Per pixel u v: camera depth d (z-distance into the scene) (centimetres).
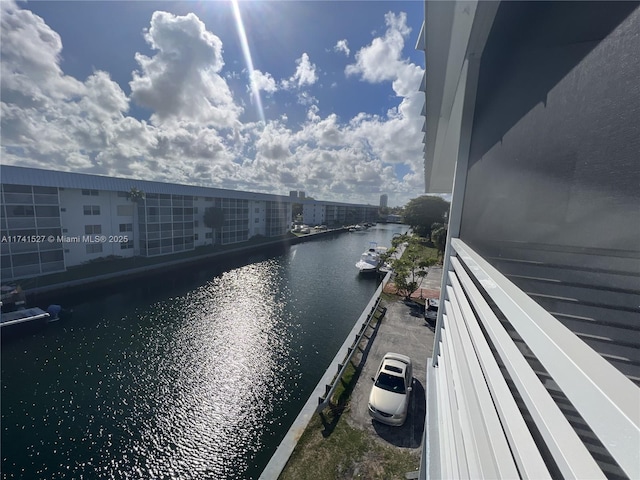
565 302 104
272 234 4338
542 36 128
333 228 6450
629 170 82
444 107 331
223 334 1375
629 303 83
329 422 714
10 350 1173
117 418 856
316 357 1197
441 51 233
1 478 682
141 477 687
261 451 755
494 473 98
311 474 579
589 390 58
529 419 115
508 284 118
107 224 2275
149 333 1359
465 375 158
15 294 1499
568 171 106
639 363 81
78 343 1245
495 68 191
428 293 1798
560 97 113
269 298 1888
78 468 707
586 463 63
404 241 3891
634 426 44
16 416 854
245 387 1001
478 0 177
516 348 106
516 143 150
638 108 79
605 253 90
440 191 898
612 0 90
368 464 601
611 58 89
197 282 2164
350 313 1672
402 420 695
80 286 1827
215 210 3161
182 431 816
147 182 2541
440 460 200
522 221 138
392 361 836
